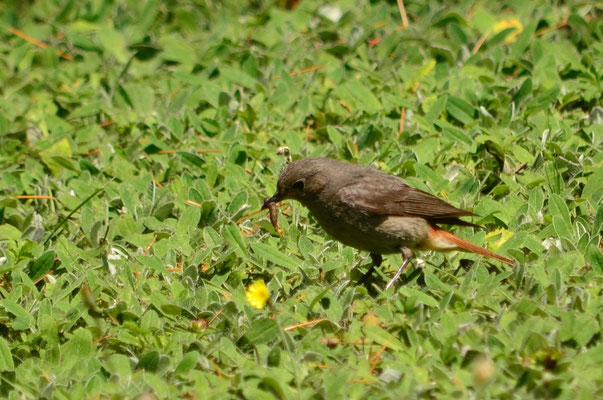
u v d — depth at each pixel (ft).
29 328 31.78
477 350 26.96
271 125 46.21
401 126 45.03
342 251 36.01
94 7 61.36
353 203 34.55
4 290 33.63
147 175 41.98
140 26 57.72
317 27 56.44
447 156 41.65
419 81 47.98
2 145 46.57
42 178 43.52
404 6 57.26
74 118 48.98
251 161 43.75
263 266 34.40
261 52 53.93
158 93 51.75
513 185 38.17
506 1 56.75
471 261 34.45
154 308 32.32
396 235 34.45
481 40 52.19
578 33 51.24
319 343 28.76
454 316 29.01
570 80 47.85
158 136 46.14
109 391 27.04
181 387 27.55
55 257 36.65
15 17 59.31
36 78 53.93
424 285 33.63
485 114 43.47
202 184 39.83
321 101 48.49
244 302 32.14
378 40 54.13
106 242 37.32
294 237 36.86
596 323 27.76
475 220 36.47
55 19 59.62
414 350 28.07
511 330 28.19
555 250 33.63
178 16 57.62
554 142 40.63
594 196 36.94
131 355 30.12
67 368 29.35
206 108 49.16
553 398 25.38
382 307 30.81
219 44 53.67
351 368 27.48
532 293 30.81
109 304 32.65
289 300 31.60
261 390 26.50
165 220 38.34
